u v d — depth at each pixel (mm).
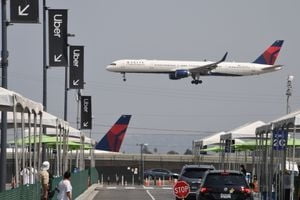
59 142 97500
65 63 107750
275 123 76938
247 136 116000
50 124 82562
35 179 67812
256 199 100688
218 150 168875
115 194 135375
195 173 94938
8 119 76438
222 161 136000
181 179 95125
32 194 56594
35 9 72375
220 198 68625
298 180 72500
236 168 162125
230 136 117500
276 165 84188
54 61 107750
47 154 133750
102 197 122500
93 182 177000
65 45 107938
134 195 131125
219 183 69375
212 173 70562
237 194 68625
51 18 107750
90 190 136125
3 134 62562
